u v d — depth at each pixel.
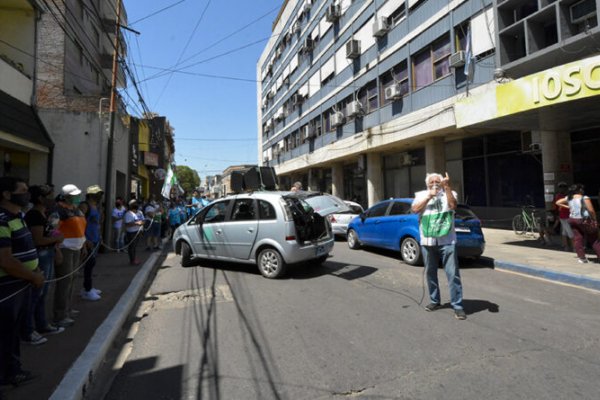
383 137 18.20
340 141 22.95
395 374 3.57
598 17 7.95
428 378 3.47
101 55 21.14
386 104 18.34
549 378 3.43
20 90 11.25
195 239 8.98
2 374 3.33
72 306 5.82
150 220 12.13
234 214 8.30
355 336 4.53
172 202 16.67
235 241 8.14
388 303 5.79
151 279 8.22
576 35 8.27
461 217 8.41
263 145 45.25
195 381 3.60
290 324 5.01
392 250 9.80
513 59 10.49
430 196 5.14
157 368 3.91
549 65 9.63
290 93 33.22
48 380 3.54
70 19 16.55
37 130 11.58
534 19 9.52
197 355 4.18
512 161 14.73
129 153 16.31
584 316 5.10
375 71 19.11
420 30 15.63
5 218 3.32
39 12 12.87
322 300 6.03
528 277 7.44
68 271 5.11
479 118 10.38
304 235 7.94
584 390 3.22
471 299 5.94
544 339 4.32
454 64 13.44
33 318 4.59
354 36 21.17
